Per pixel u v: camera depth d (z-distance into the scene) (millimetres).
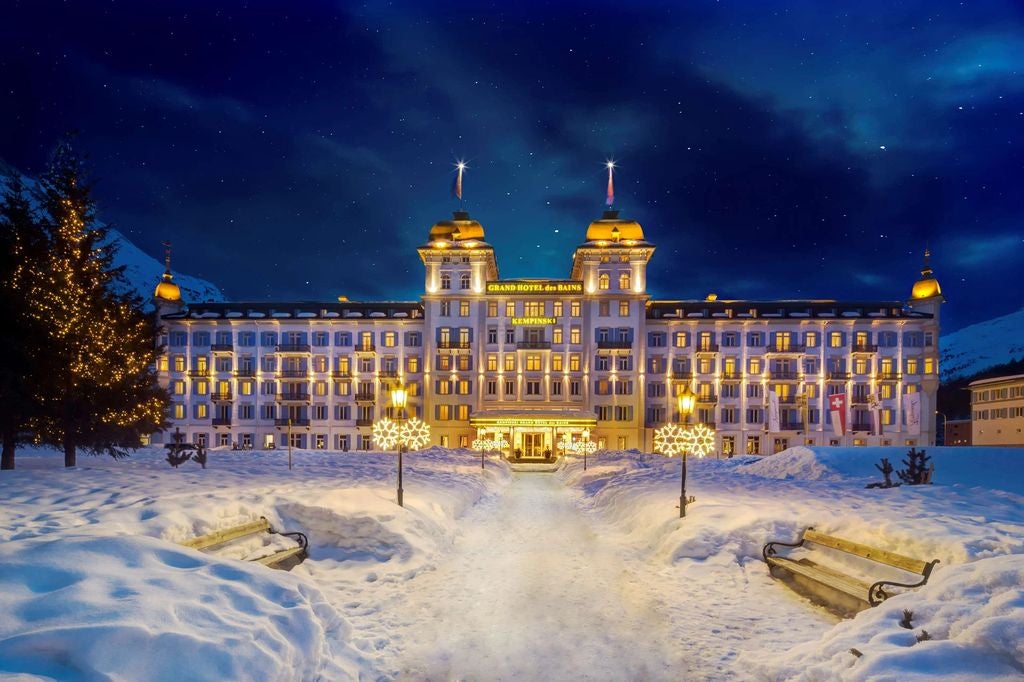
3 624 4301
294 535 9672
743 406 59844
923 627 5449
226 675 4320
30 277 19766
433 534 11453
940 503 12492
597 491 21312
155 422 23875
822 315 59906
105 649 4105
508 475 33406
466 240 61438
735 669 5828
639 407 59031
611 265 60156
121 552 5598
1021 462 21062
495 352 60281
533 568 9797
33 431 20500
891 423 59062
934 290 59750
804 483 19453
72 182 21328
